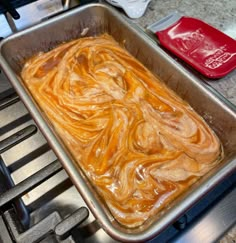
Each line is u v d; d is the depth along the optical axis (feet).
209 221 1.56
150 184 1.69
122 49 2.46
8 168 1.81
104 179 1.72
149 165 1.77
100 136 1.91
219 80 2.06
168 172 1.74
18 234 1.47
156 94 2.14
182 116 2.00
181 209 1.38
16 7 2.29
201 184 1.48
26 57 2.37
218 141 1.88
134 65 2.34
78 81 2.25
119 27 2.39
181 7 2.64
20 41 2.25
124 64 2.35
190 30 2.30
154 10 2.60
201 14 2.57
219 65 2.06
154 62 2.20
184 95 2.06
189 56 2.13
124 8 2.47
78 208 1.58
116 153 1.83
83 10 2.37
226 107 1.78
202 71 2.03
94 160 1.81
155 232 1.30
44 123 1.69
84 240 1.51
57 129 1.96
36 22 2.43
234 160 1.54
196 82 1.92
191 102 2.02
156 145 1.86
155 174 1.73
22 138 1.78
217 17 2.55
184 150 1.84
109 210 1.59
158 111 2.04
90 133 1.94
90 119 2.01
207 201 1.64
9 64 2.11
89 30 2.54
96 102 2.11
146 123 1.98
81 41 2.53
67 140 1.90
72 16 2.36
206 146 1.85
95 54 2.44
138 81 2.22
